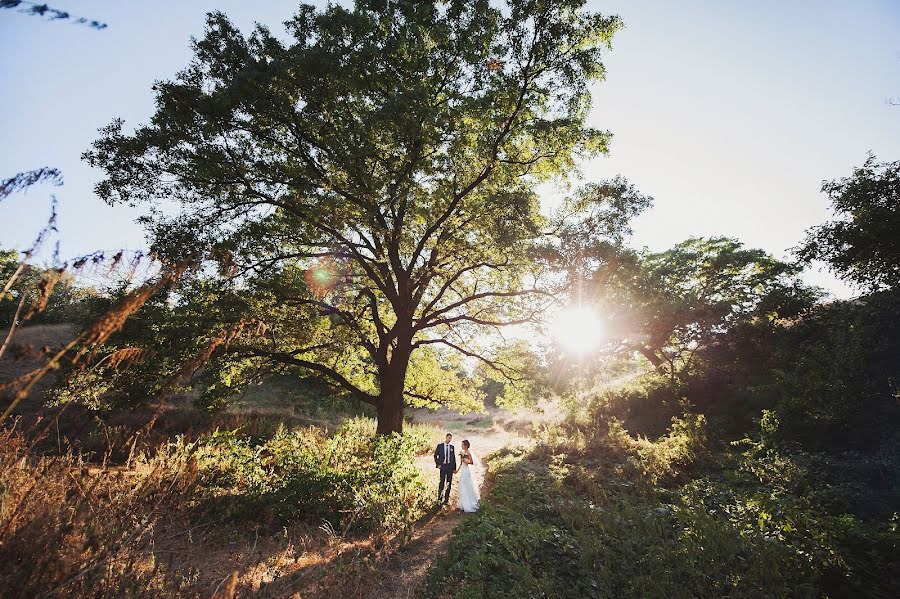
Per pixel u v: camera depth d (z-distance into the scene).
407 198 14.77
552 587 5.70
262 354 13.77
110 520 3.99
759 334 21.23
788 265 25.66
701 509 7.81
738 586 5.77
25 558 3.16
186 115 12.62
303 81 12.88
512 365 18.69
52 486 3.75
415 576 6.46
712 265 28.45
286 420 21.84
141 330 10.68
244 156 13.55
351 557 6.68
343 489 9.15
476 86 13.78
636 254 13.84
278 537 7.45
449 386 20.20
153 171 12.66
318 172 14.56
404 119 12.00
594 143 15.12
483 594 5.52
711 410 18.41
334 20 12.80
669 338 23.98
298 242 15.03
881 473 9.51
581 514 8.77
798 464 10.69
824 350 14.84
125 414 15.71
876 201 15.01
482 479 15.16
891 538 6.70
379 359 16.64
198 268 3.67
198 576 5.00
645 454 13.95
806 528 7.26
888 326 14.15
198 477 8.57
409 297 16.30
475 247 15.41
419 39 13.49
